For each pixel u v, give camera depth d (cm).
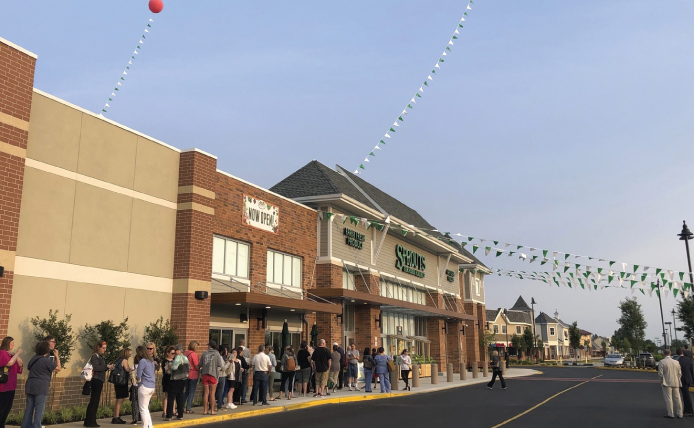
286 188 2759
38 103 1420
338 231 2708
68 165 1490
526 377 3719
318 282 2584
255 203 2217
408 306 2939
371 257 3003
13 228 1301
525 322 10144
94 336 1505
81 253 1503
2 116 1298
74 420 1338
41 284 1391
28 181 1382
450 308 4250
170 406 1364
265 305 1984
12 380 1073
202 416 1408
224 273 2048
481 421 1387
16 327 1320
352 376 2266
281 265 2384
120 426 1256
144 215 1716
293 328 2397
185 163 1873
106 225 1585
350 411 1608
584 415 1533
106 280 1568
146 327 1669
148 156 1752
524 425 1323
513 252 2264
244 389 1719
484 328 5022
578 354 12519
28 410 1079
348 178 3425
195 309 1789
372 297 2611
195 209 1842
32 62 1389
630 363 6038
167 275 1781
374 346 2833
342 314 2634
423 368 3447
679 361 1603
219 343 1994
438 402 1897
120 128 1662
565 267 2217
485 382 3089
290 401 1781
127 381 1287
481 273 5081
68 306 1455
